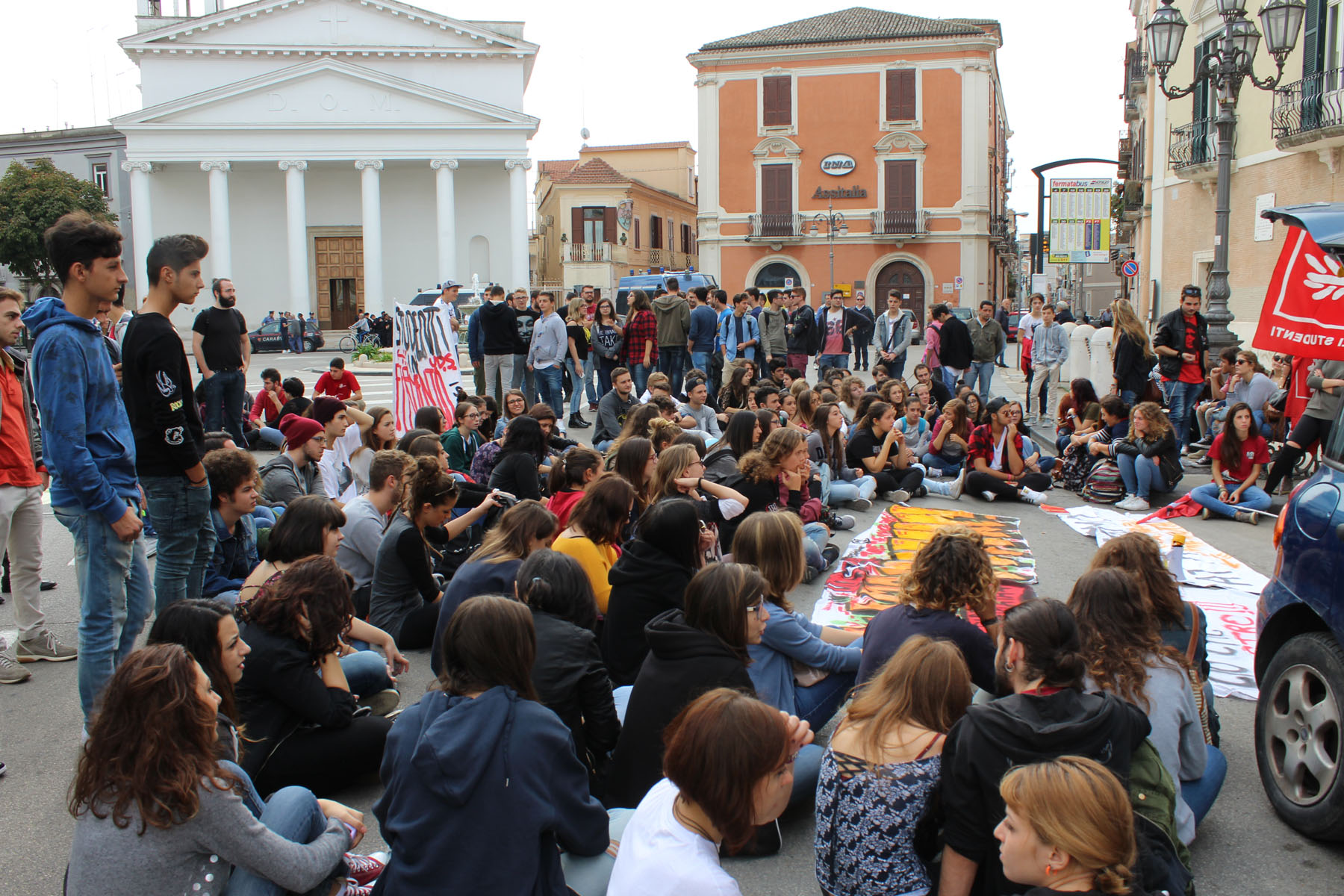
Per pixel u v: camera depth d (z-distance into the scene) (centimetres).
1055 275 5481
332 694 434
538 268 6156
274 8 4159
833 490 1013
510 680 317
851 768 326
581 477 685
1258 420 1079
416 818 300
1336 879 374
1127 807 248
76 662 612
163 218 4231
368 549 631
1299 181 1686
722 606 383
